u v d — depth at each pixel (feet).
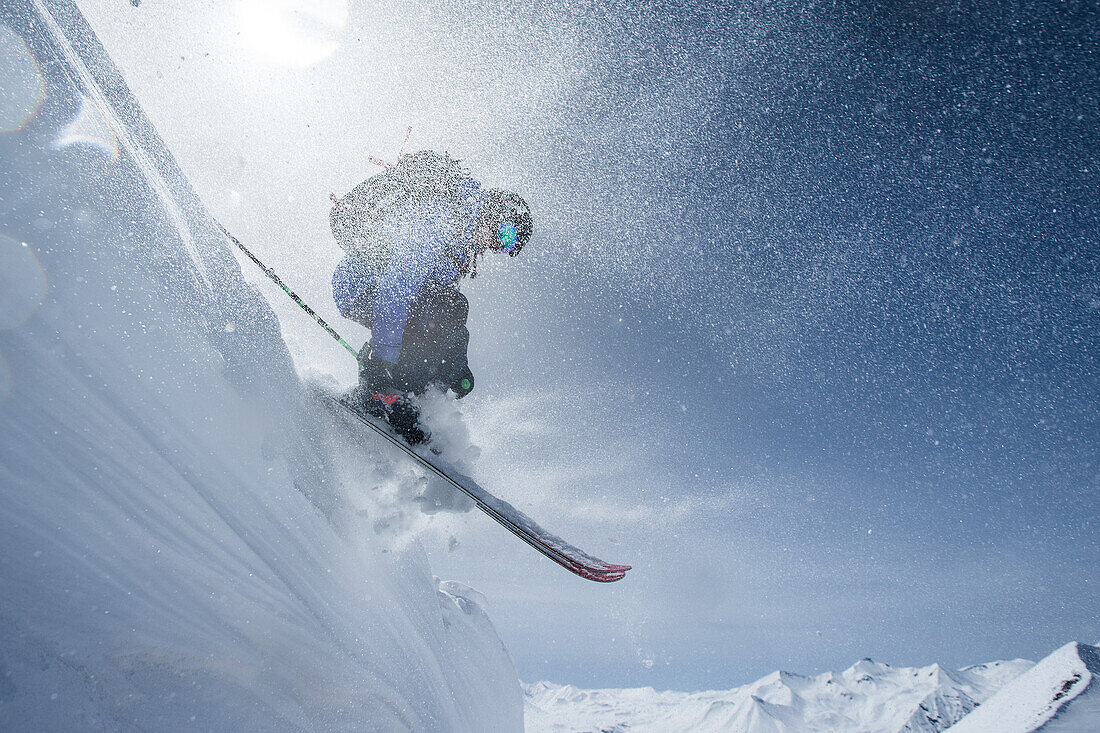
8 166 3.98
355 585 6.40
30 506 3.79
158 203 5.24
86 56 4.98
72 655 3.67
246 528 5.16
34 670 3.47
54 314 4.10
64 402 4.09
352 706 5.46
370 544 6.86
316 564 5.83
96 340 4.35
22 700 3.34
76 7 5.08
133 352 4.60
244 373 5.61
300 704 4.93
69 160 4.42
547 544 6.36
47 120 4.34
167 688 4.05
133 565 4.22
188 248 5.43
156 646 4.13
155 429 4.65
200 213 5.91
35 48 4.37
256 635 4.87
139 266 4.80
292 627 5.24
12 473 3.75
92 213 4.50
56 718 3.42
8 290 3.86
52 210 4.20
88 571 3.95
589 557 6.59
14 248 3.92
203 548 4.74
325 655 5.46
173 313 5.04
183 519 4.67
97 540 4.06
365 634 6.22
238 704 4.40
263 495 5.46
